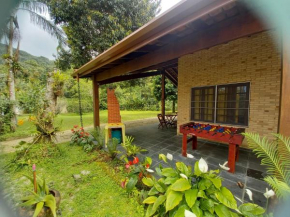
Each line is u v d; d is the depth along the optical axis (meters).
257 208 1.43
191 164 3.04
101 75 5.11
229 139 2.70
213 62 4.55
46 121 3.92
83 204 1.95
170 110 17.56
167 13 1.63
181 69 5.47
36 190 1.69
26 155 3.23
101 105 15.68
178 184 1.49
